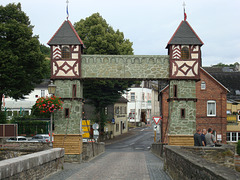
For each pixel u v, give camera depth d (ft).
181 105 69.31
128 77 69.26
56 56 69.00
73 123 68.44
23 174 29.09
